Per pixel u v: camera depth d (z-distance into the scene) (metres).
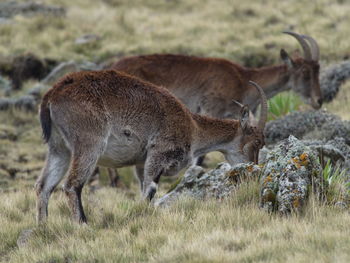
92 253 21.73
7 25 74.69
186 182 29.98
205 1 93.50
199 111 43.25
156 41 73.06
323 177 26.75
